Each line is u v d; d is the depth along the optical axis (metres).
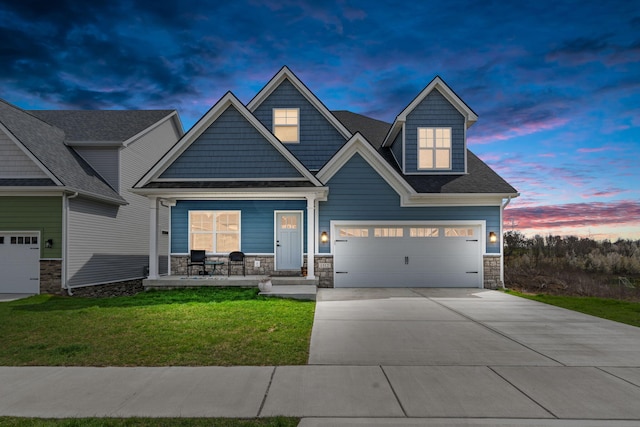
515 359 6.35
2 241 13.81
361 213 14.58
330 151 16.05
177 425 4.08
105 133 19.03
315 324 8.64
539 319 9.30
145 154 20.42
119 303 10.77
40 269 13.67
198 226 15.13
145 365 5.95
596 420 4.27
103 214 16.45
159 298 11.55
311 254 13.45
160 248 21.17
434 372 5.73
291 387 5.12
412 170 15.30
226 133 13.70
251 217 15.03
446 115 15.41
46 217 13.80
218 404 4.61
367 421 4.22
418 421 4.23
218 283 13.31
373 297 12.30
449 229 14.67
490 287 14.48
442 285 14.57
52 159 14.84
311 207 13.35
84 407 4.53
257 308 9.99
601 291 17.58
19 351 6.58
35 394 4.89
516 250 27.36
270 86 16.03
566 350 6.85
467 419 4.28
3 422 4.12
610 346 7.11
